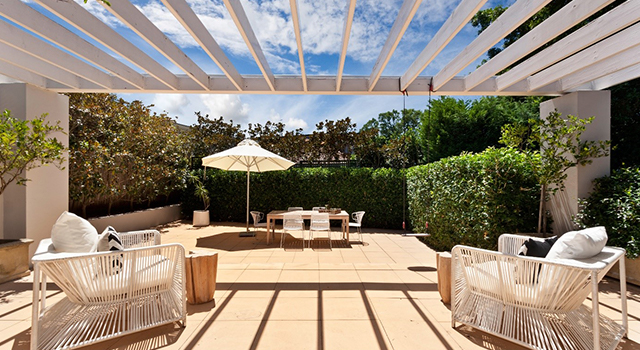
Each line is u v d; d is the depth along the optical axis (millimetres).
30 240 4363
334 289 3854
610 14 3146
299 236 8109
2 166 4250
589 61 3939
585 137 4734
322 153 12031
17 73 4492
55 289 3832
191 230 8891
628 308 3275
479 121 12664
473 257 2859
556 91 5004
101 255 2557
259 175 10125
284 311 3176
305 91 5305
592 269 2219
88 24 3262
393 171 9242
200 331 2744
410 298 3561
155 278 2840
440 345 2543
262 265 5047
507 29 3117
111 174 7965
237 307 3275
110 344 2518
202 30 3559
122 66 4621
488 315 2699
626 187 4105
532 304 2551
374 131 11789
